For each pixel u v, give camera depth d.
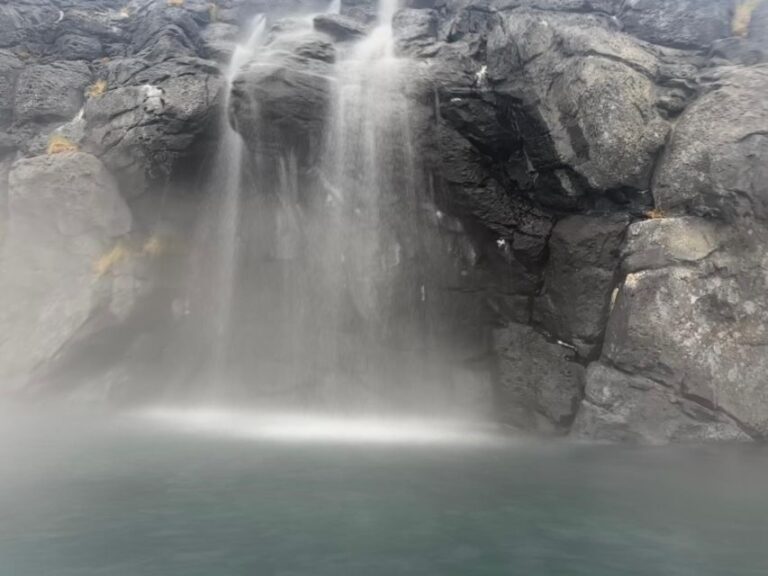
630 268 14.62
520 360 17.09
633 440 13.72
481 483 9.67
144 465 10.49
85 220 18.91
